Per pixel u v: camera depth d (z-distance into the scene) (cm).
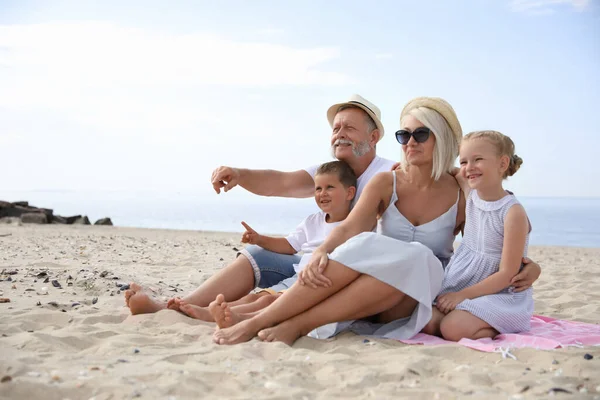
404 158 359
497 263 346
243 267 388
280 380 238
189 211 5162
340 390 231
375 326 342
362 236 316
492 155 333
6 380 221
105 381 228
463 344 302
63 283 504
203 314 362
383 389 231
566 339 319
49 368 245
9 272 541
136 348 288
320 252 322
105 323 357
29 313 364
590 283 646
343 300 312
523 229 335
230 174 400
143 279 558
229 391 226
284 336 307
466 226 358
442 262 370
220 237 1546
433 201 359
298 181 423
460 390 232
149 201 9144
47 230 1625
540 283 649
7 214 2133
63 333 312
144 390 221
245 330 310
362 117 402
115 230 1819
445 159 351
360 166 408
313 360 270
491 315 323
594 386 240
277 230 2795
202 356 274
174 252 948
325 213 396
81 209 5694
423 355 279
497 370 260
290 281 381
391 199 359
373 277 308
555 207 6297
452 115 353
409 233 359
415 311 323
